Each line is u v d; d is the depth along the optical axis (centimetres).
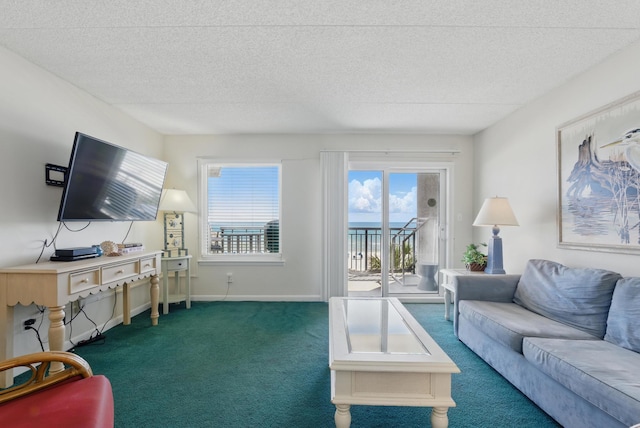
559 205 263
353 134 417
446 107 321
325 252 408
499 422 167
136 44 207
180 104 313
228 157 417
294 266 418
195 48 212
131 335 288
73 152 224
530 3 167
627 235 204
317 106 319
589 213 233
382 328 193
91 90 278
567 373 148
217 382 206
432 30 192
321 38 201
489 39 201
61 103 254
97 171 249
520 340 187
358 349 159
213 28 190
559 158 263
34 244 228
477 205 408
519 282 264
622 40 200
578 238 243
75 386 122
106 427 104
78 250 239
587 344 172
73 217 237
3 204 206
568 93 258
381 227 432
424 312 371
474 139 416
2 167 206
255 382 206
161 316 346
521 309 241
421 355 150
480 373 221
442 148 416
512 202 334
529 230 305
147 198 316
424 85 270
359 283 445
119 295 326
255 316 346
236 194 429
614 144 213
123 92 283
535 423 166
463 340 270
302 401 186
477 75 251
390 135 416
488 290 271
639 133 197
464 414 174
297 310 369
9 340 195
